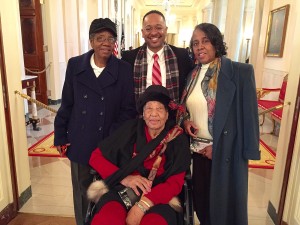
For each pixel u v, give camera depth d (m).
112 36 1.76
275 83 5.79
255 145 1.66
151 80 2.01
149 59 2.04
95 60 1.85
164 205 1.54
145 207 1.51
